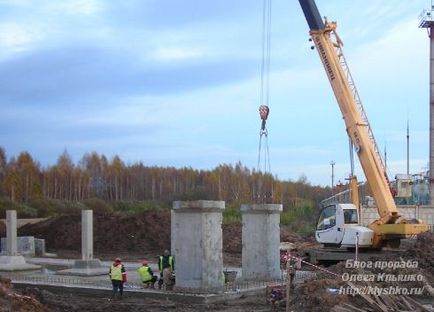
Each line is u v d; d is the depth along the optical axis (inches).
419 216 1487.5
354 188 1008.2
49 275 1023.0
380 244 965.2
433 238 922.7
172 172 3814.0
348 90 984.9
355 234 961.5
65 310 655.1
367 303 619.8
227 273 862.5
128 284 849.5
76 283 868.0
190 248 744.3
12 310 534.3
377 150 980.6
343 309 581.3
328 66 992.2
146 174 3750.0
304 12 1004.6
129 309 669.3
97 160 3737.7
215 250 749.9
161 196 3617.1
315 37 999.6
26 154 3363.7
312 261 1013.2
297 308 631.2
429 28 2005.4
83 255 1039.6
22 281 902.4
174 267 812.6
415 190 1800.0
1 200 2316.7
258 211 889.5
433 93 1999.3
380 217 967.0
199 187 3580.2
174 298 726.5
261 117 949.8
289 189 3378.4
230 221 1877.5
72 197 3486.7
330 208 1024.9
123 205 2650.1
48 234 1839.3
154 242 1684.3
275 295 689.0
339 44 1003.3
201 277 736.3
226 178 3457.2
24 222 2074.3
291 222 1985.7
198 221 741.3
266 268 881.5
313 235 1705.2
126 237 1724.9
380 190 962.1
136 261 1385.3
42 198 2701.8
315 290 655.8
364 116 990.4
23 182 3083.2
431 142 1971.0
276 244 897.5
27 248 1503.4
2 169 3316.9
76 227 1835.6
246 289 773.3
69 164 3646.7
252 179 3348.9
